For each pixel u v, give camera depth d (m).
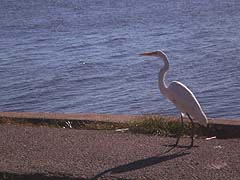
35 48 35.44
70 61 29.67
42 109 19.52
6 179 7.50
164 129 9.75
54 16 64.62
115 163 7.79
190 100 8.82
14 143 8.86
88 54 32.38
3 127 10.00
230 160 7.88
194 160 7.90
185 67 27.00
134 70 26.55
